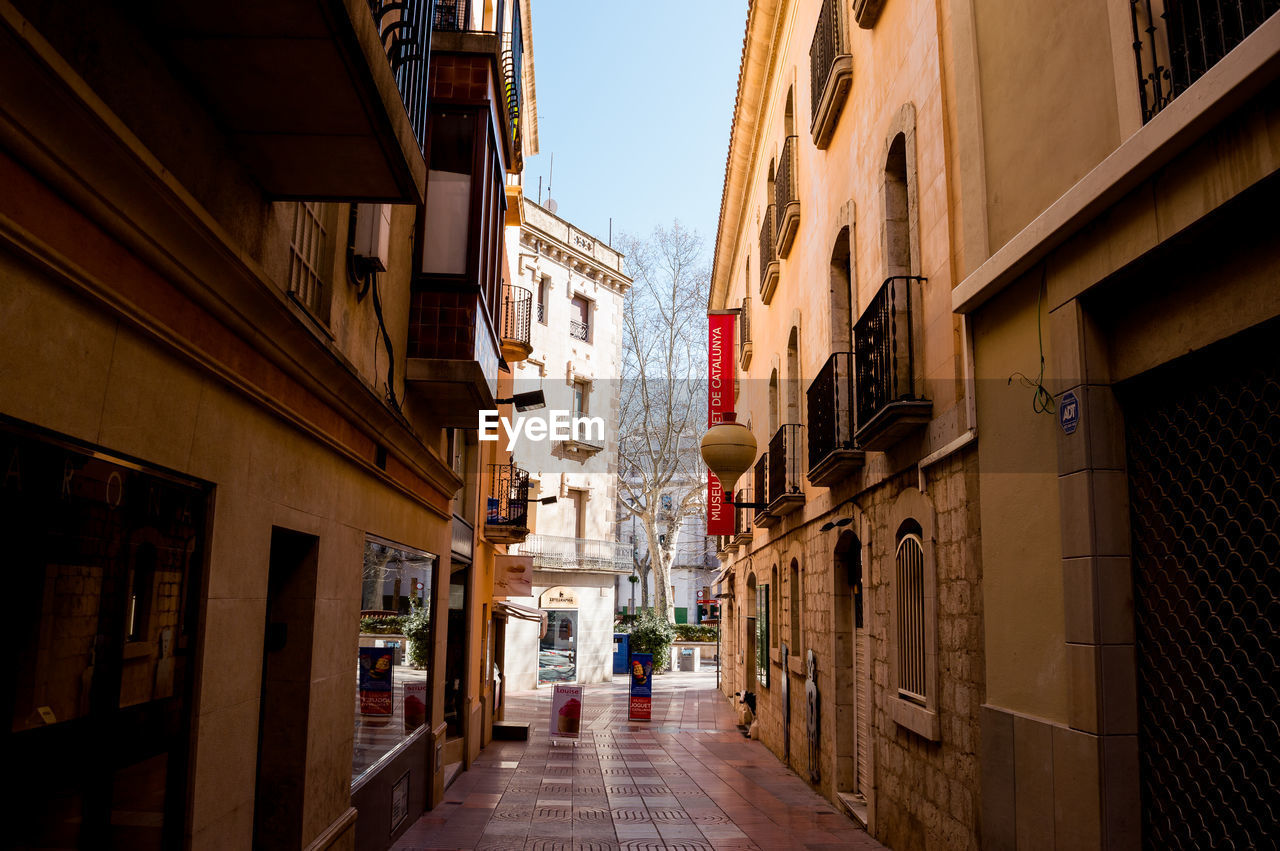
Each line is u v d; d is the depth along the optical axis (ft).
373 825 24.89
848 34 34.40
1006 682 18.60
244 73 12.27
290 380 17.22
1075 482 15.75
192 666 13.60
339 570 21.03
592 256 112.88
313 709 19.10
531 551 99.45
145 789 12.22
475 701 48.06
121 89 10.67
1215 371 13.46
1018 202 18.67
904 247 27.86
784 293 52.75
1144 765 14.65
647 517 128.77
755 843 28.53
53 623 9.92
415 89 17.97
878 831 29.01
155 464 11.98
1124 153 13.74
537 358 102.47
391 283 24.50
